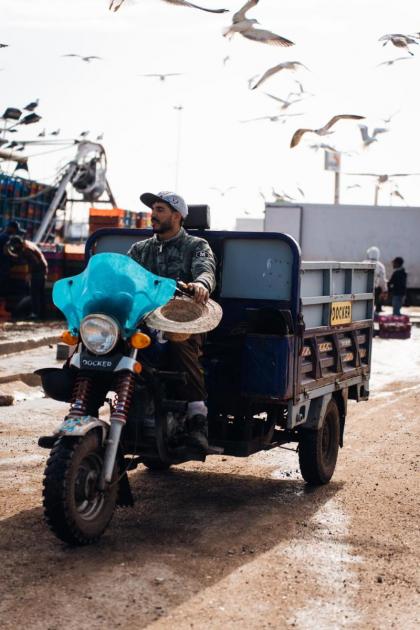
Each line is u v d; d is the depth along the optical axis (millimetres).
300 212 32875
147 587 4223
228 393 5625
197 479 6543
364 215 32812
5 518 5254
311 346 6031
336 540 5105
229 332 5785
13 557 4570
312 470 6285
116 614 3889
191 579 4363
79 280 4863
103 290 4738
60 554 4641
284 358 5422
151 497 5980
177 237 5527
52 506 4508
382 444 8000
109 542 4902
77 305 4852
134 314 4770
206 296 5070
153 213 5492
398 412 9742
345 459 7367
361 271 7031
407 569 4648
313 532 5250
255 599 4141
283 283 5730
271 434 6055
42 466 6633
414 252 32500
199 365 5234
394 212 32500
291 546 4965
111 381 4980
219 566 4574
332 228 32938
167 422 5102
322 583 4398
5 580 4242
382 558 4812
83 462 4734
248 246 5824
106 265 4719
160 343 5105
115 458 4902
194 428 5188
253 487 6348
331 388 6395
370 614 4031
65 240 23422
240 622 3869
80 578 4297
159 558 4648
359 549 4953
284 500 5992
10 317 17734
